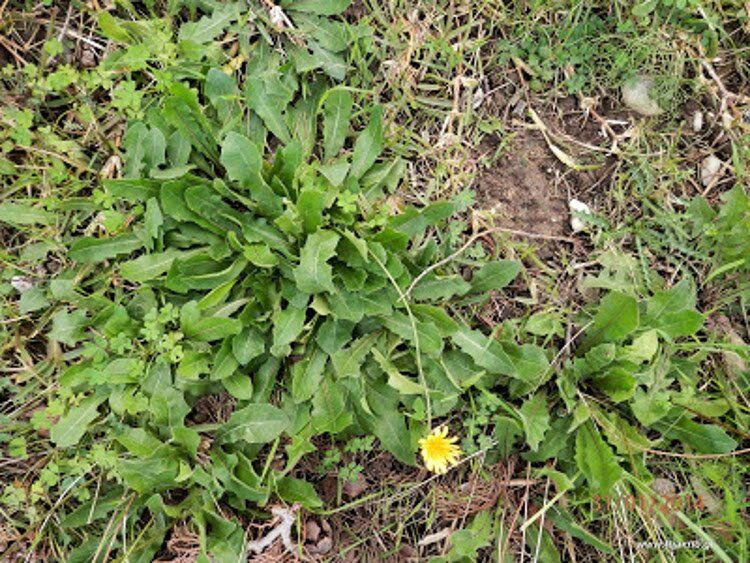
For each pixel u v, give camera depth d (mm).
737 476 447
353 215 418
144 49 408
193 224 417
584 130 481
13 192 424
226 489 408
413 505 447
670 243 470
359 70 454
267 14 444
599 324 432
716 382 465
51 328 428
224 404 438
